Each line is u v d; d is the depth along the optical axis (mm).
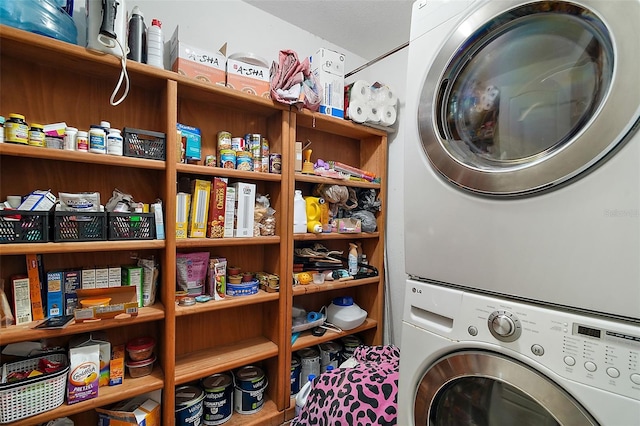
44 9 877
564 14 585
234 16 1437
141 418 1007
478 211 671
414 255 824
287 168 1332
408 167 839
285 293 1335
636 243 468
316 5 1484
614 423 491
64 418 989
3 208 870
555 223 557
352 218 1629
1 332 822
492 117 727
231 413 1273
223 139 1265
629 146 476
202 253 1232
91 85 1067
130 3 1186
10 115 898
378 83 1658
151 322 1202
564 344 546
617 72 492
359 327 1631
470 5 721
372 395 955
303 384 1498
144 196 1178
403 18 1576
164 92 1090
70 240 899
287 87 1314
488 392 693
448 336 715
